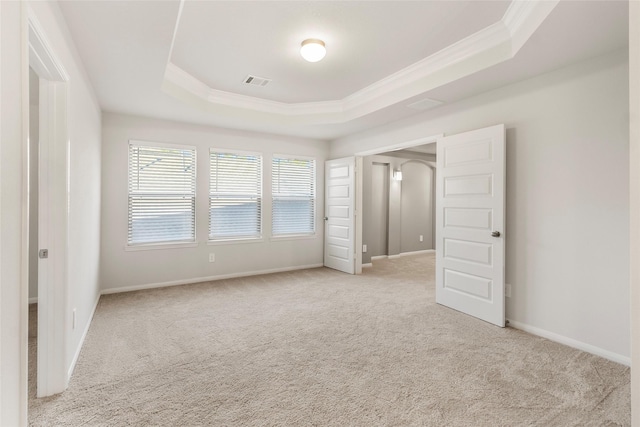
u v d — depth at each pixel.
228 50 3.11
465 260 3.53
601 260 2.59
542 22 2.14
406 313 3.54
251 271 5.34
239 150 5.17
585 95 2.67
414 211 7.98
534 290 3.02
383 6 2.43
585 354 2.60
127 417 1.82
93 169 3.36
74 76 2.36
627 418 1.83
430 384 2.16
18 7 1.10
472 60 2.95
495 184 3.20
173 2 1.98
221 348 2.67
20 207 1.13
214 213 5.02
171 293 4.23
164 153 4.60
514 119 3.17
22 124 1.14
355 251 5.48
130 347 2.67
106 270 4.20
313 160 5.97
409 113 4.20
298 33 2.80
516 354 2.59
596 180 2.61
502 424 1.78
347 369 2.35
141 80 3.14
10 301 1.07
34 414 1.83
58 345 2.04
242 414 1.85
